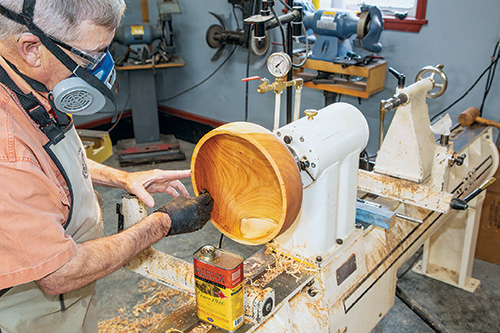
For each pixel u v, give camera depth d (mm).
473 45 2746
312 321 1181
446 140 1505
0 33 824
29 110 921
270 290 1050
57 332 1182
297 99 1287
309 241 1229
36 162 877
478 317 2283
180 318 1058
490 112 2803
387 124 3297
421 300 2406
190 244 2848
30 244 835
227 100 4332
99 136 3199
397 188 1624
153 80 4012
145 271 1306
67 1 821
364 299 1390
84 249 925
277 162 900
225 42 3732
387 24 3045
